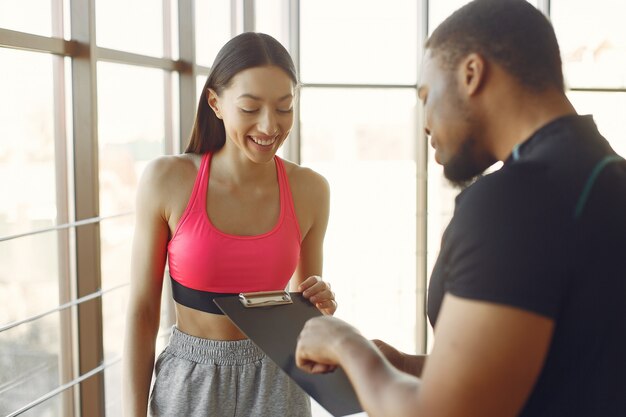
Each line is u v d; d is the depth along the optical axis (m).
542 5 4.82
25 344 2.14
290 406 1.46
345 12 4.44
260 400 1.43
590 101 4.94
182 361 1.44
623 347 0.75
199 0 3.28
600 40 4.88
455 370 0.69
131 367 1.49
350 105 4.54
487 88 0.79
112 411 2.76
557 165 0.73
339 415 0.94
